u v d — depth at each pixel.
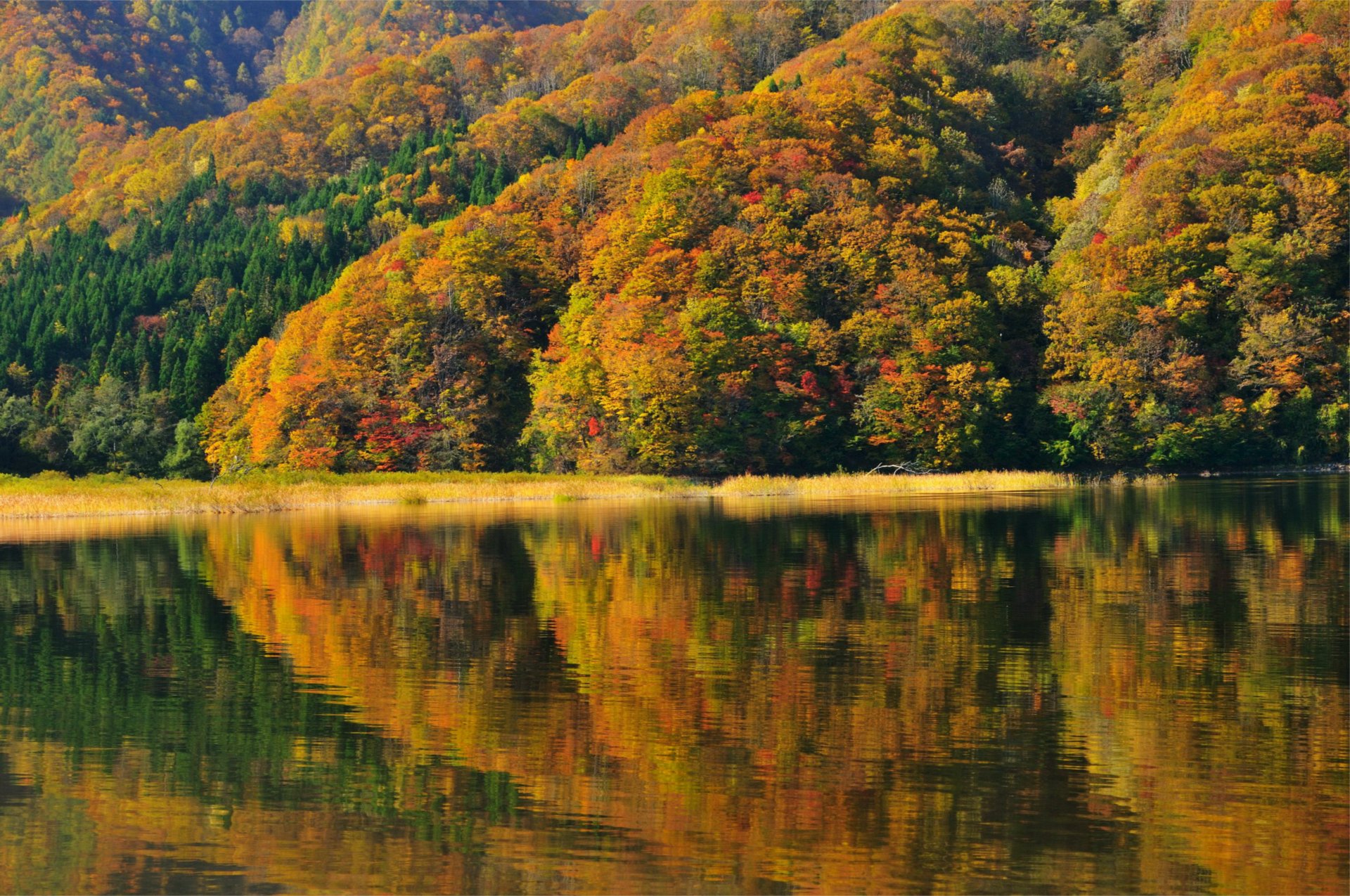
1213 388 104.06
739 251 112.81
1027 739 19.48
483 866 15.08
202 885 14.70
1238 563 38.28
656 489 83.00
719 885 14.55
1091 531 48.94
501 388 114.19
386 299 115.94
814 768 18.20
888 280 111.62
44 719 21.34
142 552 46.50
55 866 15.28
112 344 147.12
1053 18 191.88
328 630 29.14
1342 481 88.50
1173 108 144.25
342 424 108.12
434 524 58.41
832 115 138.75
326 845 15.73
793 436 100.81
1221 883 14.41
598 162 138.12
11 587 36.78
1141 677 23.27
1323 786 17.22
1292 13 149.88
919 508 62.75
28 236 198.62
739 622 29.19
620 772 18.16
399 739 19.94
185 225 186.50
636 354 98.56
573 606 31.94
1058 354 107.06
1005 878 14.63
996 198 139.88
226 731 20.50
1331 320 108.00
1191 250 109.75
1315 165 115.94
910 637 27.14
